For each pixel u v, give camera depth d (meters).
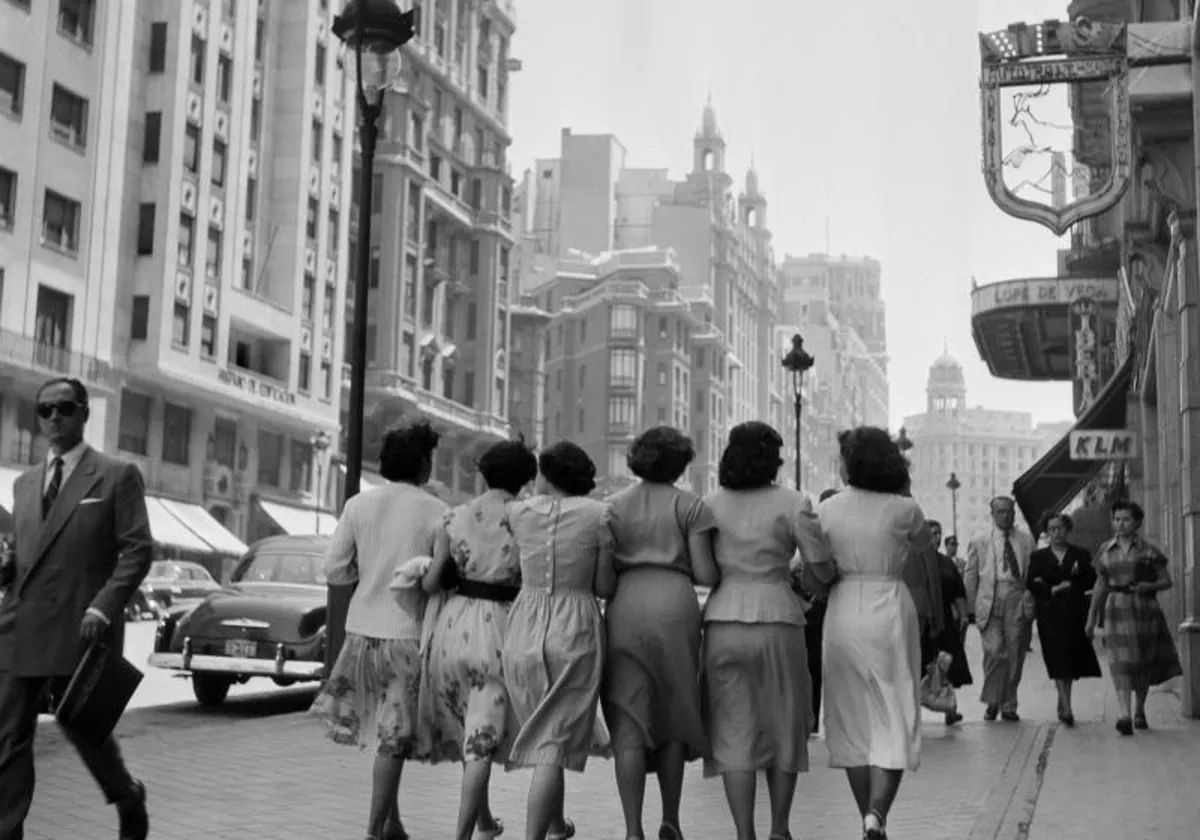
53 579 5.81
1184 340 13.40
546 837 6.61
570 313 100.56
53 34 39.22
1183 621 14.57
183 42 44.19
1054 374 40.66
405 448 6.71
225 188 46.88
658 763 6.40
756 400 129.75
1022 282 33.12
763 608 6.20
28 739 5.80
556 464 6.38
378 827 6.40
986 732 12.17
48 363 38.31
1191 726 12.60
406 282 59.66
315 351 52.62
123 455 42.53
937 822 7.39
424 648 6.35
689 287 109.94
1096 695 16.83
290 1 51.59
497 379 68.31
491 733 6.12
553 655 6.04
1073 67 14.81
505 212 70.25
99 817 7.20
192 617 13.41
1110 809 7.82
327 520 53.25
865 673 6.28
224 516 47.59
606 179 117.94
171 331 43.59
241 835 6.80
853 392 187.25
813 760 10.26
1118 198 14.61
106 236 41.41
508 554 6.29
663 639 6.16
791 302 185.88
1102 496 37.91
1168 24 12.86
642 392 99.44
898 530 6.43
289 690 16.06
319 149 52.84
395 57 13.43
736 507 6.35
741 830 6.08
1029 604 13.17
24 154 38.12
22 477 6.05
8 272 37.50
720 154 124.62
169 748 10.16
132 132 43.31
